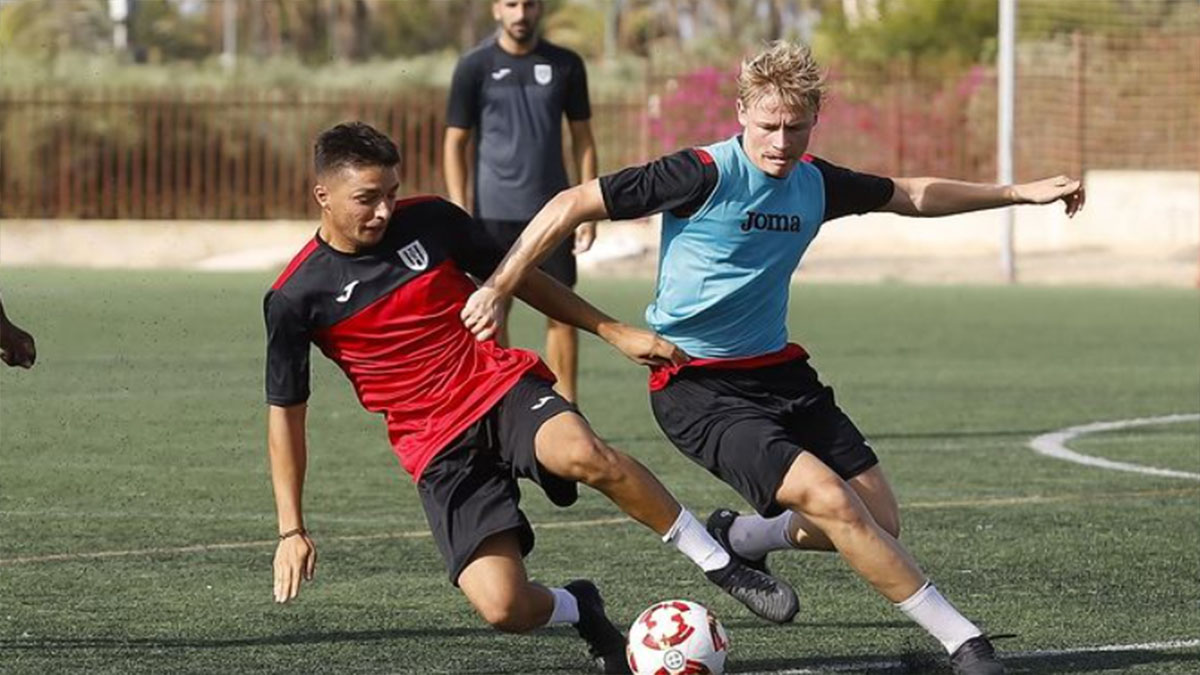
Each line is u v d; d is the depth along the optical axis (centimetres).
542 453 1277
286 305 1307
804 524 1455
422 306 1323
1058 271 6169
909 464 2388
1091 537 1884
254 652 1395
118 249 6706
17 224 6994
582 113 2566
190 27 11669
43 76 7350
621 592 1630
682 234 1359
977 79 7019
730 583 1314
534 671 1340
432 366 1321
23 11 9394
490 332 1280
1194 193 6631
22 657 1374
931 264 6381
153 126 7069
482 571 1277
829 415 1406
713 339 1384
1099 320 4616
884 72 7112
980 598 1600
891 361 3697
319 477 2277
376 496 2138
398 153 1305
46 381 3297
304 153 7212
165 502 2088
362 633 1461
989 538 1883
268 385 1311
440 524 1295
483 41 2589
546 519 1998
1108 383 3334
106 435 2641
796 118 1312
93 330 4234
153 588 1634
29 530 1914
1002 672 1270
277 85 7756
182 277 5806
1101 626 1487
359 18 12356
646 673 1231
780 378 1398
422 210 1345
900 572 1274
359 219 1287
